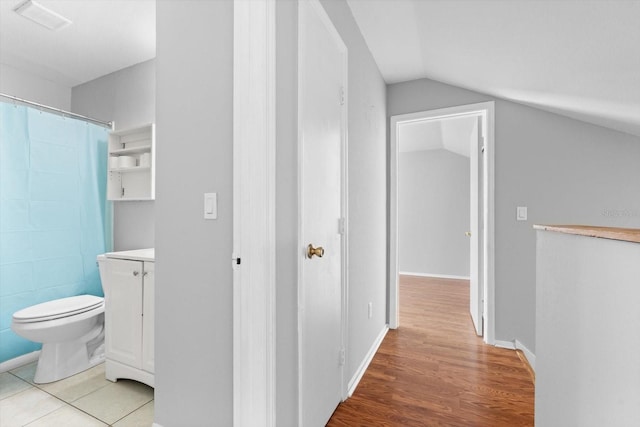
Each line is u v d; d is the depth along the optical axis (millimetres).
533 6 1294
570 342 889
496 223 2510
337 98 1700
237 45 1056
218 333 1200
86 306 2043
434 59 2393
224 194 1186
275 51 1074
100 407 1697
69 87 3094
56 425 1556
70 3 2008
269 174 1043
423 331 2850
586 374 793
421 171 5602
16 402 1744
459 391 1841
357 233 2053
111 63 2699
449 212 5418
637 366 585
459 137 4461
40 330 1836
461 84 2609
